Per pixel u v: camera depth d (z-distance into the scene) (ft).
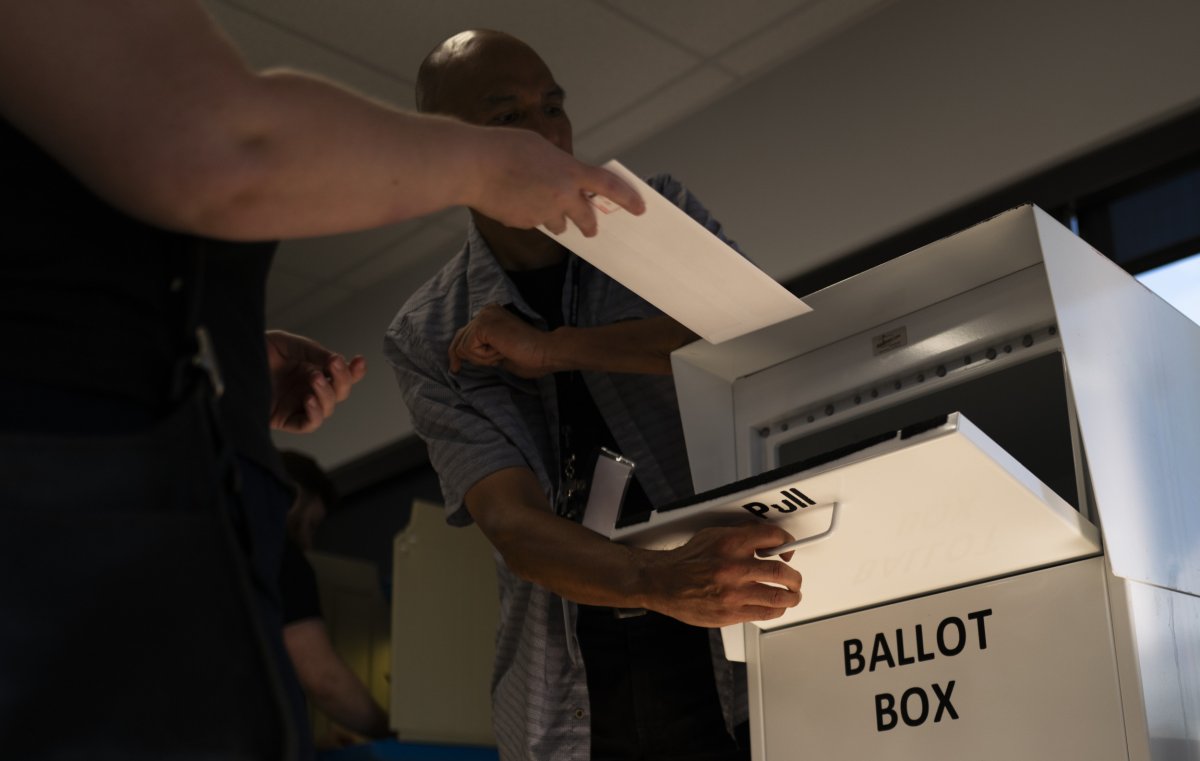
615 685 4.77
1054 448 3.44
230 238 2.08
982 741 3.33
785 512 3.38
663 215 3.17
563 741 4.65
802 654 3.84
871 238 9.96
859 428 3.99
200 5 2.05
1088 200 9.04
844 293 3.84
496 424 4.79
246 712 1.88
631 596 3.82
